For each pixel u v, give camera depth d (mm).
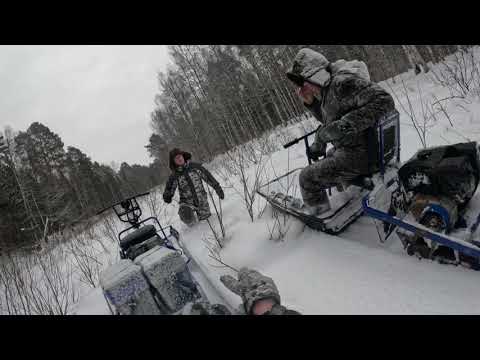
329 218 2729
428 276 2025
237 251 3248
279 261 2877
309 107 2840
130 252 3191
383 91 2172
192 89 28297
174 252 2219
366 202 2324
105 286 2064
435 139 4145
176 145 39812
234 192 5680
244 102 23156
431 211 2031
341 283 2266
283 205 3285
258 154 8375
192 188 4609
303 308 2137
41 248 5652
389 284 2074
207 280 2943
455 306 1731
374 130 2389
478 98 4879
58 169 37250
